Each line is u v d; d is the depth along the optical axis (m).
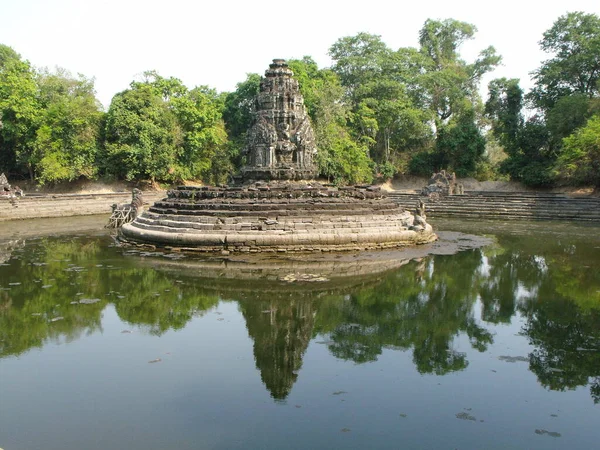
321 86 58.28
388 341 13.00
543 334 13.56
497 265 22.98
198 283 18.86
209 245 24.66
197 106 59.81
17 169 60.94
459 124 64.75
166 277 19.77
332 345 12.72
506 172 60.41
